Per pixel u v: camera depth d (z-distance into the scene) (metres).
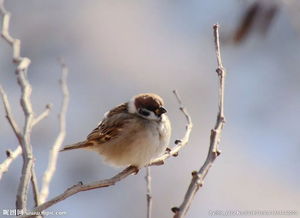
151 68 13.26
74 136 12.36
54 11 13.86
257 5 8.78
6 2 13.69
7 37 7.81
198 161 11.91
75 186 6.08
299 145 12.55
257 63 13.86
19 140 6.72
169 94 12.97
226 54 13.75
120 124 8.66
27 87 7.26
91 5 13.98
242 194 11.38
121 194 11.62
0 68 12.98
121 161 8.71
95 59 13.30
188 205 5.12
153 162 8.70
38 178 11.18
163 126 8.70
